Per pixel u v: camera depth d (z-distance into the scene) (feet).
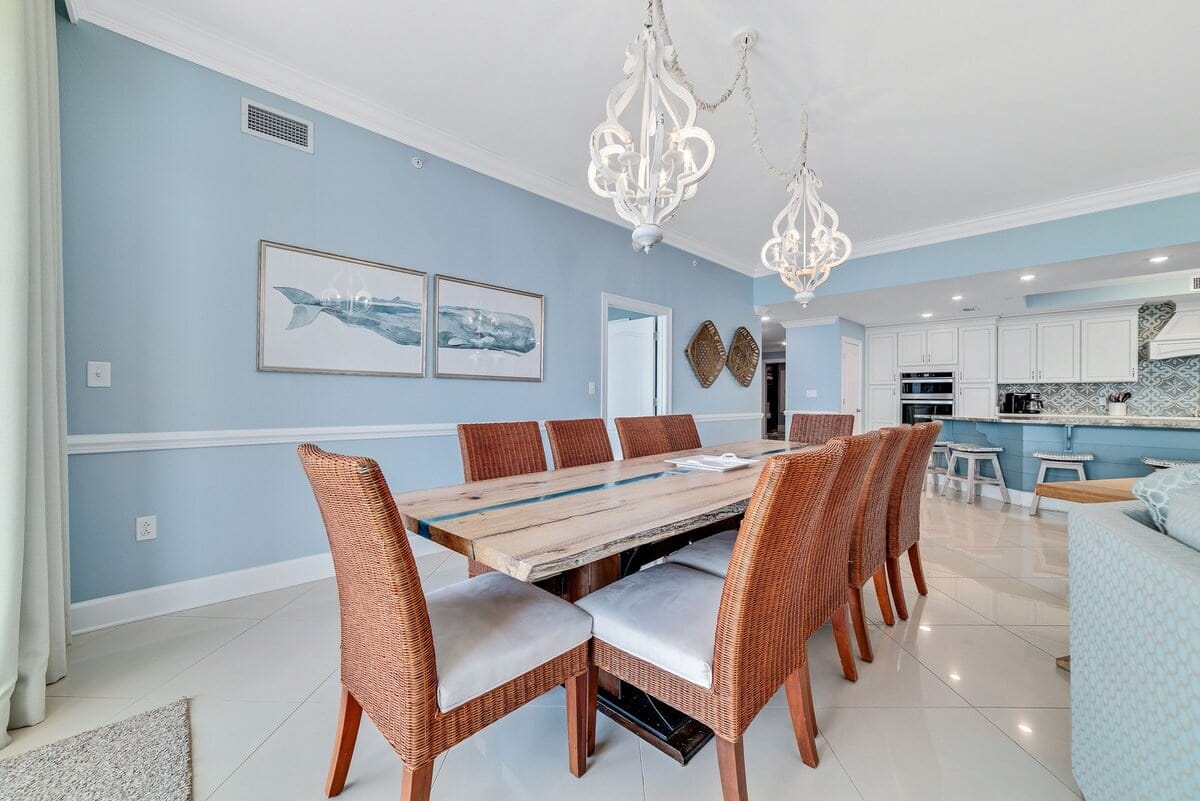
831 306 18.85
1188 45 7.06
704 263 17.10
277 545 8.16
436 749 3.25
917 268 14.88
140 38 6.85
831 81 7.89
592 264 13.20
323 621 7.02
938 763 4.42
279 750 4.50
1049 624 7.13
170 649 6.23
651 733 4.72
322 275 8.50
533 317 11.73
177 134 7.17
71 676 5.62
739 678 3.42
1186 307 16.83
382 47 7.39
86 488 6.59
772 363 36.17
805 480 3.43
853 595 6.07
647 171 5.31
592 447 8.46
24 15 4.75
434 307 9.97
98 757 4.35
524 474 6.71
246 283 7.77
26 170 4.68
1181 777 2.83
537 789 4.13
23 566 4.75
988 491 16.30
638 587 4.59
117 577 6.82
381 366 9.21
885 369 23.38
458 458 10.37
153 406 7.02
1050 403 20.18
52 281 5.50
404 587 3.09
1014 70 7.63
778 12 6.48
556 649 3.92
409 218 9.59
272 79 7.89
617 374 16.96
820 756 4.50
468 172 10.50
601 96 8.54
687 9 6.42
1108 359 18.04
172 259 7.14
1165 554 3.16
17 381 4.56
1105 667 3.71
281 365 8.09
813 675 5.87
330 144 8.59
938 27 6.76
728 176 11.18
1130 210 11.68
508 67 7.81
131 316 6.84
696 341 16.70
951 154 10.17
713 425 17.67
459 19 6.79
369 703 3.51
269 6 6.62
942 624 7.14
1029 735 4.79
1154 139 9.55
